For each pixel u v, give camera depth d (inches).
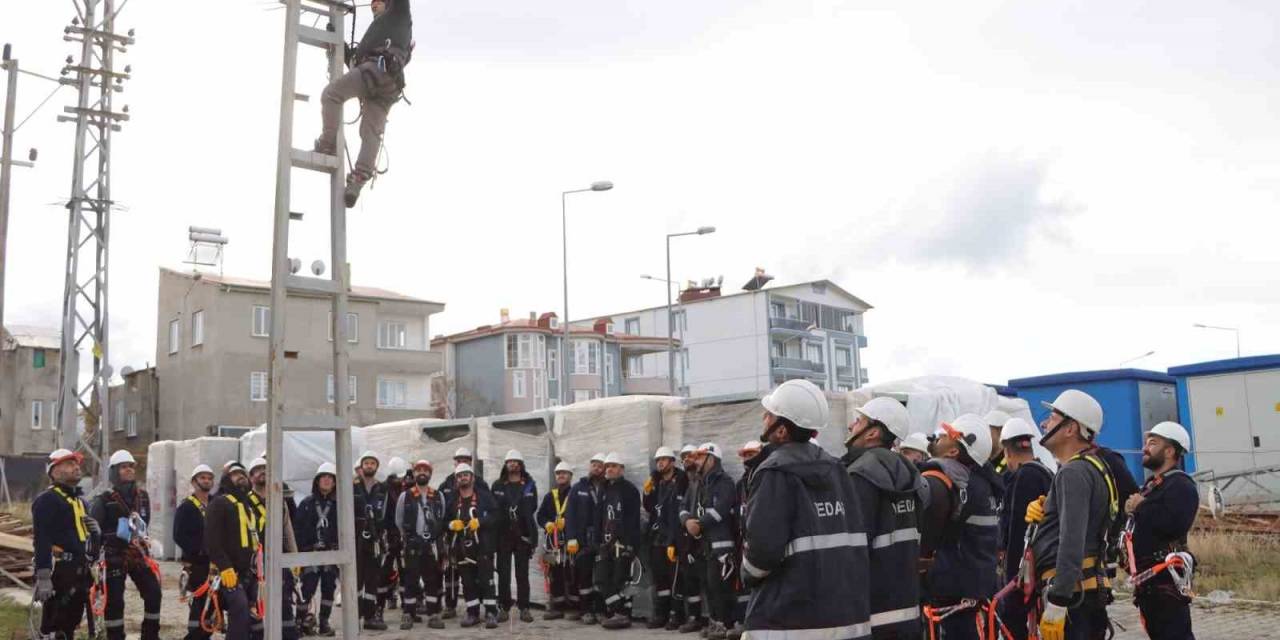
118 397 2247.8
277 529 227.1
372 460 533.0
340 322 243.8
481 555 531.8
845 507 189.2
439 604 541.0
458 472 537.0
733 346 2974.9
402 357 2225.6
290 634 402.6
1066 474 226.1
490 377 2652.6
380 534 532.4
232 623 339.0
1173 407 997.8
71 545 391.9
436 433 698.8
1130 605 534.6
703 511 465.4
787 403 190.4
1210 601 540.7
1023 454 283.7
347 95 249.8
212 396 1956.2
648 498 526.6
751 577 185.9
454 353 2748.5
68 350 1051.9
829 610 181.8
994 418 334.0
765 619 183.5
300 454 783.7
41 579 380.8
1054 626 221.9
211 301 1985.7
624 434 556.1
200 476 393.1
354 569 239.6
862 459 205.6
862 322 3361.2
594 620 537.6
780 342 3006.9
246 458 818.8
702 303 3048.7
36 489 1715.1
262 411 1998.0
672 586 510.9
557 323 2753.4
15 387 2418.8
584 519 533.3
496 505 541.6
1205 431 944.3
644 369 3046.3
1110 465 248.5
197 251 2158.0
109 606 412.5
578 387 2711.6
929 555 244.2
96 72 1069.8
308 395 1942.7
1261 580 584.1
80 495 400.8
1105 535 231.9
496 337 2642.7
